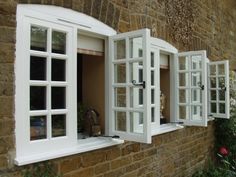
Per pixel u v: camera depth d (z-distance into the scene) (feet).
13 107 10.05
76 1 12.28
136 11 15.88
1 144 9.73
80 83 15.01
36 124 10.95
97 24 13.29
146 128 12.61
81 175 12.55
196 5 23.16
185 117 20.03
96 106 14.55
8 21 9.93
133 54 13.67
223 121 26.71
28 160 10.25
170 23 19.16
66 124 11.91
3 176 9.78
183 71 19.90
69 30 11.99
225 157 25.62
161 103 19.74
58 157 11.37
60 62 11.80
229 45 32.48
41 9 10.92
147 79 12.60
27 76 10.45
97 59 14.48
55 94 11.64
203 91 19.36
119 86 13.64
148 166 16.76
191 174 21.89
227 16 31.96
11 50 10.00
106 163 13.80
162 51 18.92
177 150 19.97
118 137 13.65
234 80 29.71
